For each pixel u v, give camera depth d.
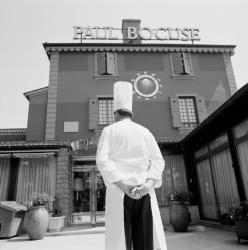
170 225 9.84
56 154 10.42
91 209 10.77
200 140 9.62
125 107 1.69
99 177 11.18
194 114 12.70
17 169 10.26
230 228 7.23
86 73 12.79
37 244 6.67
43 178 10.25
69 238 7.54
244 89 5.67
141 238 1.35
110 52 13.31
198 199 10.14
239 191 6.93
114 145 1.54
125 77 12.83
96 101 12.20
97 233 8.34
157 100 12.62
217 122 7.77
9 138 12.76
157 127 12.17
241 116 6.77
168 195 10.62
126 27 14.74
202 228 8.30
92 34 13.87
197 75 13.29
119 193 1.38
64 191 10.21
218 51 13.83
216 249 5.02
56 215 9.39
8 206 8.05
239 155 7.04
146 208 1.40
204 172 9.60
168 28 14.51
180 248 5.34
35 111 12.07
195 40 14.29
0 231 7.86
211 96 13.00
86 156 11.25
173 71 13.12
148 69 13.12
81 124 11.87
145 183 1.42
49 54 13.20
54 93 12.27
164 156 11.20
